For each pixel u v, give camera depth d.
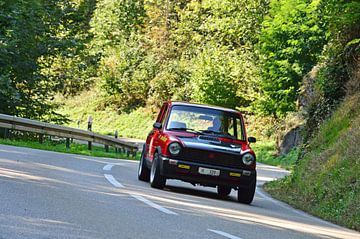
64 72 42.75
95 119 78.38
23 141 32.19
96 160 26.06
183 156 16.86
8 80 35.62
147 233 9.56
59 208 10.96
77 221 9.94
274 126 66.12
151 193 15.38
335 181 20.45
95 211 11.16
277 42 62.38
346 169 20.83
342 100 29.14
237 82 69.81
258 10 76.44
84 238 8.64
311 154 26.83
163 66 78.62
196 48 80.25
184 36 81.44
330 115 29.30
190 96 73.69
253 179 17.03
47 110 41.66
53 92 43.28
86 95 82.75
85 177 17.03
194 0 82.00
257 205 17.38
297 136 56.31
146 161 18.73
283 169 44.56
